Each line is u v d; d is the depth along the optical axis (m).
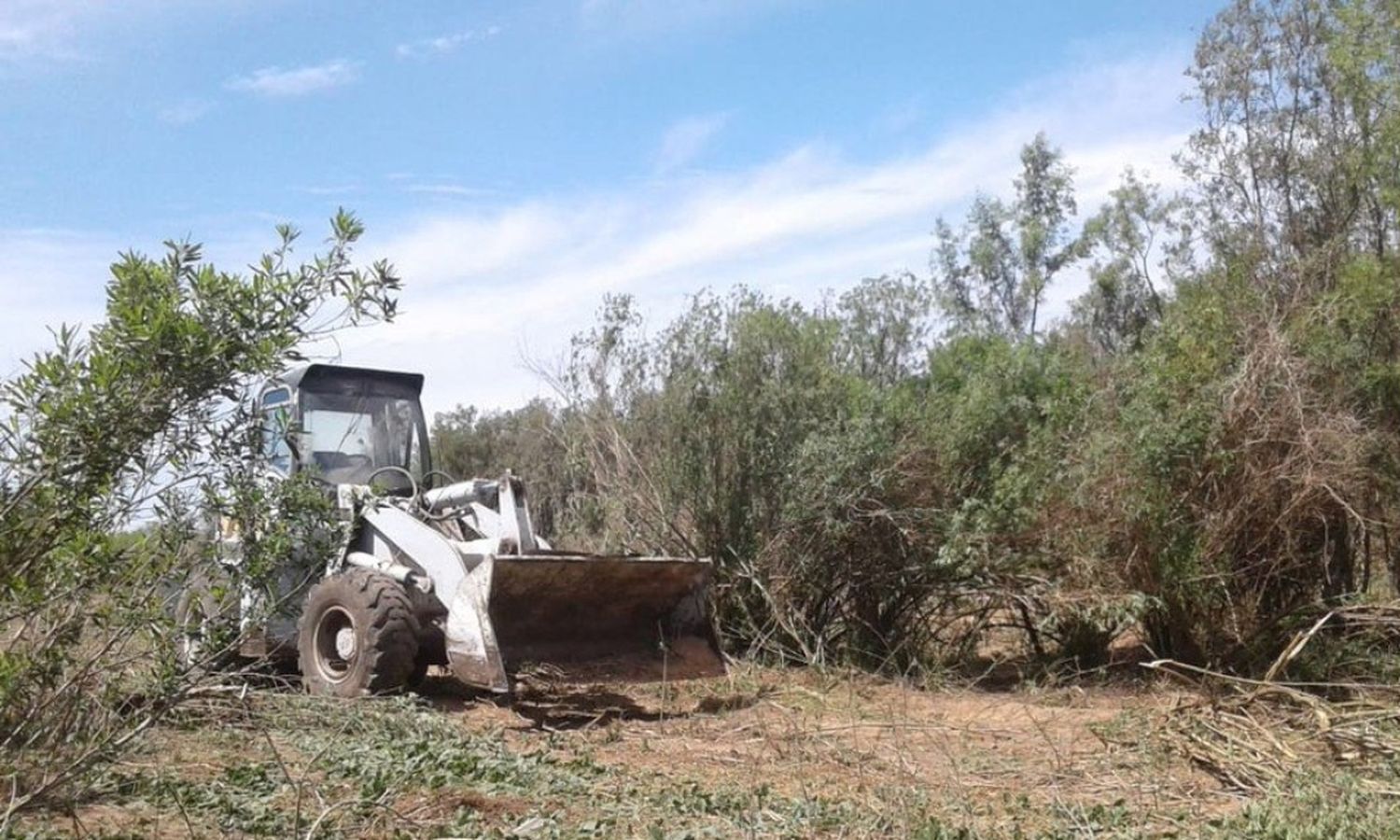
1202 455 9.36
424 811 5.64
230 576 4.50
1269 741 6.94
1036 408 10.91
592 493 12.72
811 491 10.96
